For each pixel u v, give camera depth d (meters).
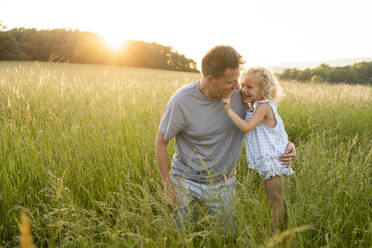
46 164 2.69
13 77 4.86
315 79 11.91
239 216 1.70
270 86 2.20
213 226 1.65
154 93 5.80
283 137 2.38
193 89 2.09
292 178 2.28
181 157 2.33
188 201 1.85
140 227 1.62
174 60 71.31
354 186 1.95
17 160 2.70
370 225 1.57
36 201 2.27
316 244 1.65
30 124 3.46
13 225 2.00
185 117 2.12
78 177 2.50
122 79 6.64
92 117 3.77
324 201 1.88
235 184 2.25
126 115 4.06
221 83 1.94
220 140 2.24
